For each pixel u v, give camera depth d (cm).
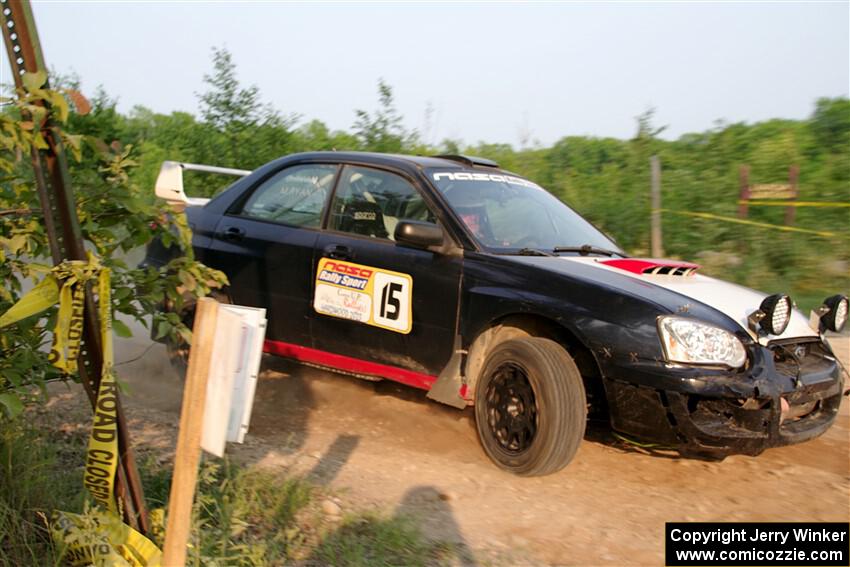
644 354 411
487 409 455
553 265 461
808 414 454
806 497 429
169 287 312
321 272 529
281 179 581
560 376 422
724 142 1397
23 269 314
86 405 486
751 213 1136
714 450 409
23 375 315
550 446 421
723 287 473
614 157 1612
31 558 306
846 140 1388
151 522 302
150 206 301
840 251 1020
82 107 268
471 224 494
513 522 384
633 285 441
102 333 268
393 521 362
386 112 1380
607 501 415
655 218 1102
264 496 377
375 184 535
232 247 574
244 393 236
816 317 483
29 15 255
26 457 348
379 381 596
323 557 334
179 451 238
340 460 454
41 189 269
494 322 472
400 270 495
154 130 1584
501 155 1480
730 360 409
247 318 238
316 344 539
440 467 450
